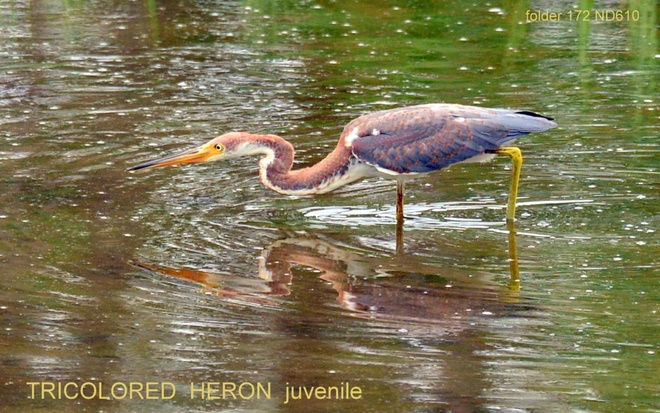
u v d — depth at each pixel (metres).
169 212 13.24
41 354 9.72
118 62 19.84
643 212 13.29
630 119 16.58
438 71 19.17
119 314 10.47
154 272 11.45
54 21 23.02
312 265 11.75
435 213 13.47
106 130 16.14
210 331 10.16
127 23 22.80
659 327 10.16
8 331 10.11
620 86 18.20
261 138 13.41
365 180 14.80
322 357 9.67
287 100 17.64
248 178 14.64
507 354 9.70
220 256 11.95
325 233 12.77
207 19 23.11
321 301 10.83
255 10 23.91
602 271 11.50
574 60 19.75
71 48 20.80
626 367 9.46
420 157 13.02
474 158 13.23
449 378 9.30
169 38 21.53
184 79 18.80
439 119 13.12
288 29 22.22
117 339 9.99
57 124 16.39
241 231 12.75
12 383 9.27
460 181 14.63
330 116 16.81
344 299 10.87
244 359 9.64
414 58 19.98
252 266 11.69
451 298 10.88
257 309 10.63
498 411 8.76
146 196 13.77
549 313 10.49
